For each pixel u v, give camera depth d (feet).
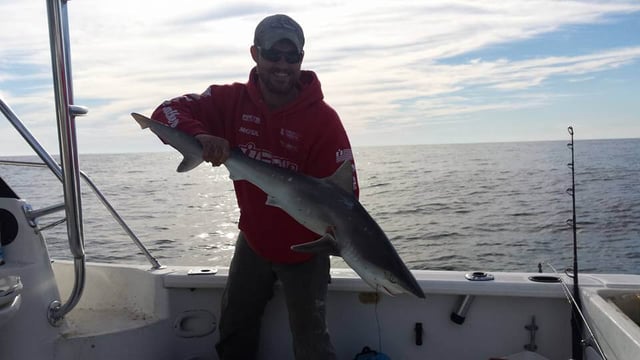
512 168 126.82
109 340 9.14
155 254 35.83
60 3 7.14
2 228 8.20
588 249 38.52
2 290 7.02
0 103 7.38
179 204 67.15
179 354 10.44
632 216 53.01
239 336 9.73
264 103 8.92
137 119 8.21
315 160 9.00
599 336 8.39
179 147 8.10
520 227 47.73
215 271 10.55
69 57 7.36
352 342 10.19
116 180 115.34
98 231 44.96
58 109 7.32
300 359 8.87
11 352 8.01
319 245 7.28
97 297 10.82
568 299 9.41
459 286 9.65
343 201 7.50
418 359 10.03
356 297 10.16
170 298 10.35
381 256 7.09
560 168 122.42
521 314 9.75
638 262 34.58
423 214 56.54
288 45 8.41
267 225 8.88
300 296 8.86
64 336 8.88
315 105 8.98
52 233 33.37
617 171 108.88
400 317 10.04
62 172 7.59
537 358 9.11
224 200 71.61
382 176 107.65
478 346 9.86
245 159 8.05
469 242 41.70
